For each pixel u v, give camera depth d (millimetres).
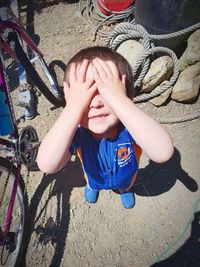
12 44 842
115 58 472
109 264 732
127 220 794
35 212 831
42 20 1401
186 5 875
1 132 623
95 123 451
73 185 870
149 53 944
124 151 552
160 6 896
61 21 1371
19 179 726
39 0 1479
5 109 633
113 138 528
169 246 742
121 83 432
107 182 624
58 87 1035
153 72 958
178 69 972
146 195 829
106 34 1247
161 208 803
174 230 764
